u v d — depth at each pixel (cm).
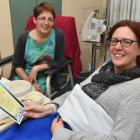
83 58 333
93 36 277
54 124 118
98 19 275
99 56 320
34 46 209
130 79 120
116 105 112
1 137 110
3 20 291
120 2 257
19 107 117
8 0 285
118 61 127
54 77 200
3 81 157
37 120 121
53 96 194
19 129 114
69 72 214
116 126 104
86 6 312
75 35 241
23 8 295
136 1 232
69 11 309
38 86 187
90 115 116
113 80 122
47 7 202
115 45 126
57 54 212
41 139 110
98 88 128
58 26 230
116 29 127
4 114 118
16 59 209
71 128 117
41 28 202
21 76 203
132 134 101
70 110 122
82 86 139
